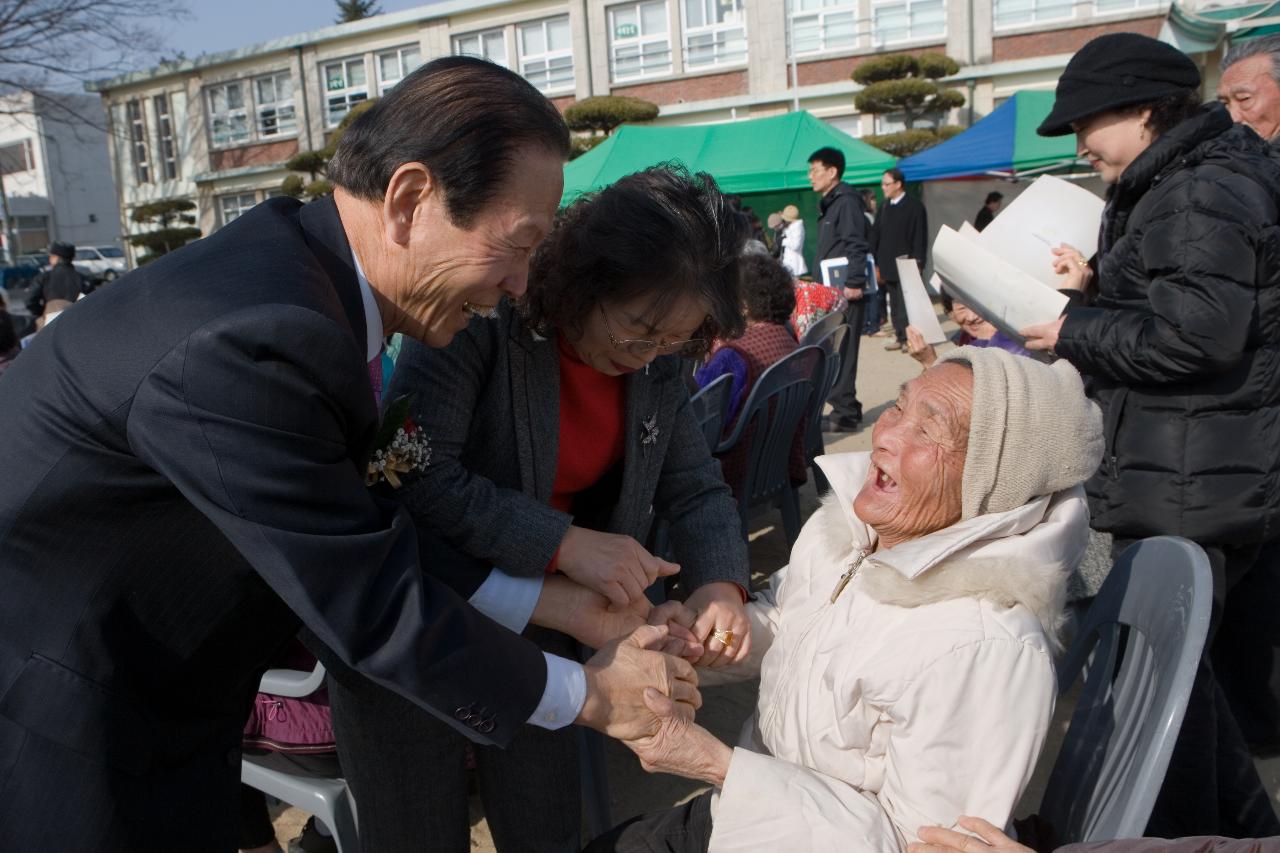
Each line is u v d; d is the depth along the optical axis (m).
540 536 1.54
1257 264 2.06
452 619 1.18
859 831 1.33
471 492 1.52
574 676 1.32
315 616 1.07
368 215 1.18
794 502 3.91
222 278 1.07
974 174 12.98
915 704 1.32
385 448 1.42
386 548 1.12
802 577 1.74
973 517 1.42
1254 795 2.15
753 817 1.37
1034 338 2.44
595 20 22.28
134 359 1.03
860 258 7.69
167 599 1.15
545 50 23.22
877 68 18.52
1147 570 1.56
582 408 1.65
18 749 1.12
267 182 27.36
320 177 22.55
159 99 28.64
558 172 1.17
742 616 1.75
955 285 2.69
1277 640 2.62
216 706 1.28
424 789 1.64
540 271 1.50
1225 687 2.73
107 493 1.07
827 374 4.40
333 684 1.59
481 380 1.56
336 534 1.08
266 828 2.14
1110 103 2.30
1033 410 1.38
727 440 3.39
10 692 1.11
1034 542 1.40
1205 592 1.31
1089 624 1.73
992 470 1.38
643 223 1.40
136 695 1.17
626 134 13.34
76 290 11.77
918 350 3.40
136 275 1.13
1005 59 19.52
